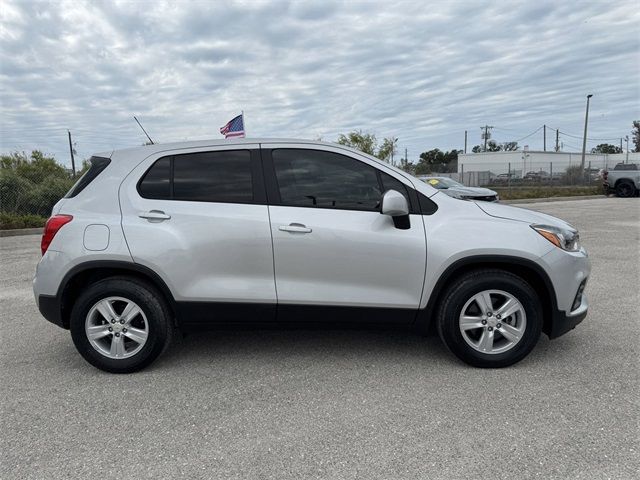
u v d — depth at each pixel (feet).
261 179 12.50
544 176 131.75
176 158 12.79
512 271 12.44
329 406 10.55
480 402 10.55
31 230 45.06
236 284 12.24
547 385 11.30
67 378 12.34
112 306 12.42
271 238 12.08
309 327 12.54
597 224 42.09
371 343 14.29
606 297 18.71
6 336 15.69
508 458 8.52
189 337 15.06
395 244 12.01
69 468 8.53
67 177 60.08
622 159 187.21
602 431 9.30
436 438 9.20
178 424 9.95
